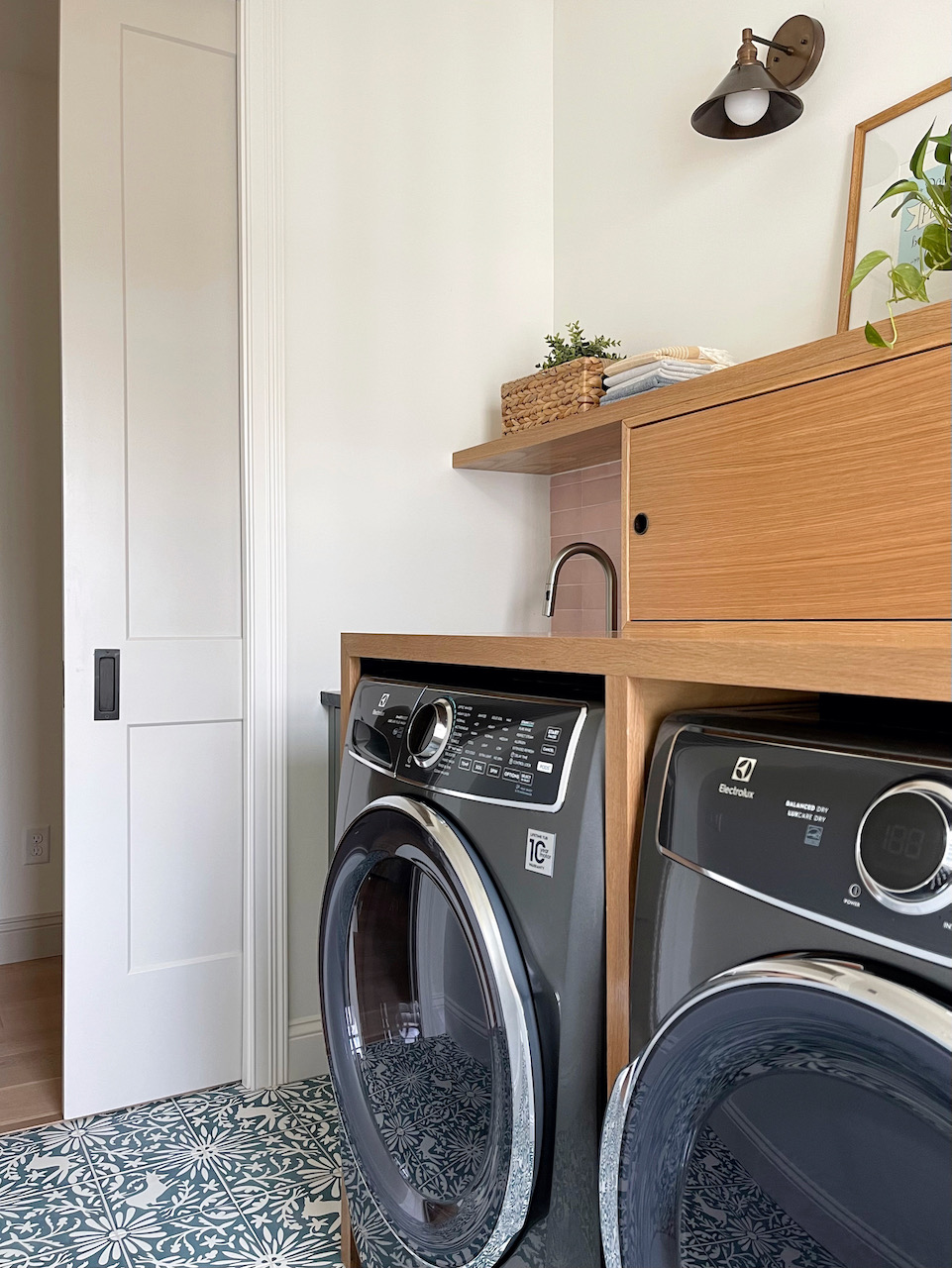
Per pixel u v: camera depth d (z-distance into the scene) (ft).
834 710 3.51
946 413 3.81
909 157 5.32
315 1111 7.00
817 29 5.90
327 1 7.58
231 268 7.39
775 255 6.30
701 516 5.11
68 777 6.86
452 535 8.20
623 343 7.73
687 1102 2.88
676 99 7.16
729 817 2.75
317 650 7.63
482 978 3.66
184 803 7.27
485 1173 3.81
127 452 7.04
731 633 4.91
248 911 7.36
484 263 8.32
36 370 10.24
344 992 4.88
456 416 8.20
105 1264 5.27
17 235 10.10
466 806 3.94
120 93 6.98
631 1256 3.04
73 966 6.88
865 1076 2.34
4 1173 6.17
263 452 7.30
